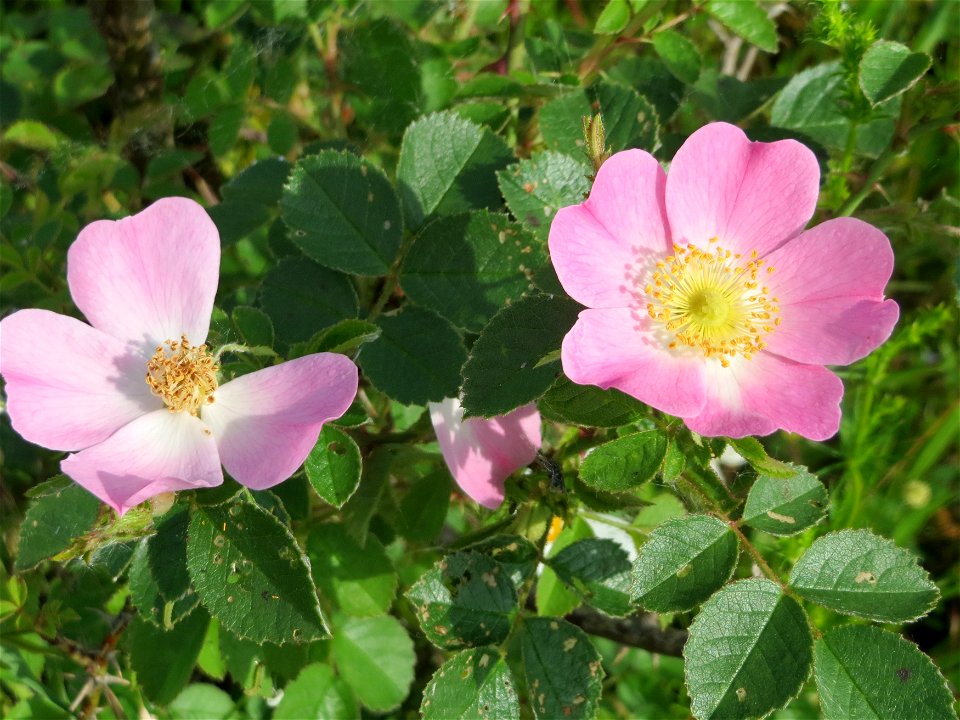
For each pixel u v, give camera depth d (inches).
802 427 4.8
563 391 5.0
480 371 5.0
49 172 8.5
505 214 5.9
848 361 4.9
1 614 6.4
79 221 8.4
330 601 6.3
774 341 5.1
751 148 5.1
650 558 4.9
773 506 5.1
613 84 6.8
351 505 6.1
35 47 9.0
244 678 6.4
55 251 8.2
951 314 9.1
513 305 5.1
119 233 5.0
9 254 7.6
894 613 4.9
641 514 6.8
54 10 9.2
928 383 9.6
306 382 4.8
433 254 5.9
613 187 5.0
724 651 4.8
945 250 7.5
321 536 6.3
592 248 4.9
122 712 6.5
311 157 6.0
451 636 5.3
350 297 6.1
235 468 4.7
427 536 6.5
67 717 6.7
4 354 4.7
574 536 6.5
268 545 4.6
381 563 6.3
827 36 7.0
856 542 5.0
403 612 7.6
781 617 4.8
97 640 7.2
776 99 7.9
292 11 7.4
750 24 7.2
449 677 5.1
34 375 4.8
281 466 4.5
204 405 4.9
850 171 7.8
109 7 7.7
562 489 5.8
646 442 4.8
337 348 4.9
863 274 5.0
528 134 7.8
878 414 8.6
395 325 5.9
